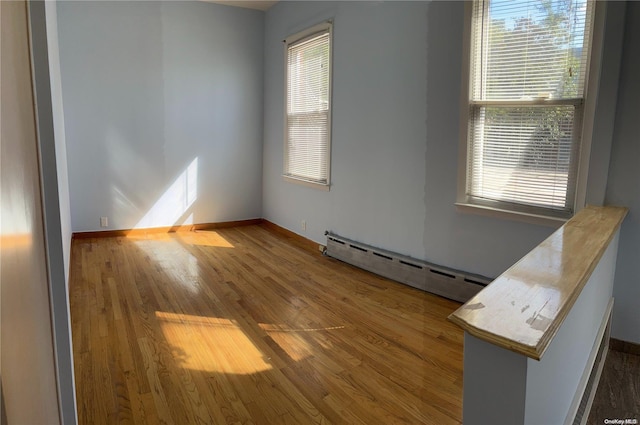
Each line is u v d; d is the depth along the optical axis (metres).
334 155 4.45
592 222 1.99
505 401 0.91
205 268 4.14
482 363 0.93
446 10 3.15
